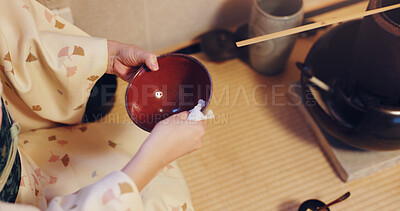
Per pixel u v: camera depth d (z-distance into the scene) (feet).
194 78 3.49
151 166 2.85
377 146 4.62
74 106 3.94
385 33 4.03
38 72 3.66
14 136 3.13
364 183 5.39
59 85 3.74
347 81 5.36
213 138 5.82
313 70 5.38
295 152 5.70
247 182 5.44
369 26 4.27
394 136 4.36
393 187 5.34
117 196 2.68
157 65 3.39
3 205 2.60
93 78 3.80
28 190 3.37
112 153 3.95
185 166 5.59
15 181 3.17
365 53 4.53
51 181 3.72
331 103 5.58
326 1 7.04
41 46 3.49
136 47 3.65
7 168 2.99
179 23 6.34
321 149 5.73
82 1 5.25
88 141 4.03
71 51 3.63
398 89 4.57
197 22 6.50
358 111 5.16
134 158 2.85
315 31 6.81
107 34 5.94
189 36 6.71
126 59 3.71
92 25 5.68
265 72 6.41
